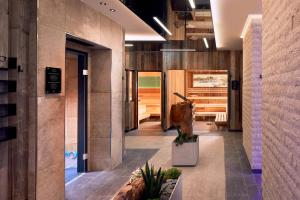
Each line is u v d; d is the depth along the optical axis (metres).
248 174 6.23
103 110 6.48
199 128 13.32
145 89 16.94
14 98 3.65
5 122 3.58
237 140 10.29
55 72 4.24
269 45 2.88
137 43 12.55
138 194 3.26
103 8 5.71
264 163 3.16
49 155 4.19
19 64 3.73
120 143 7.16
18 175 3.79
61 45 4.47
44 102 4.06
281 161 2.33
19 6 3.71
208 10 10.23
